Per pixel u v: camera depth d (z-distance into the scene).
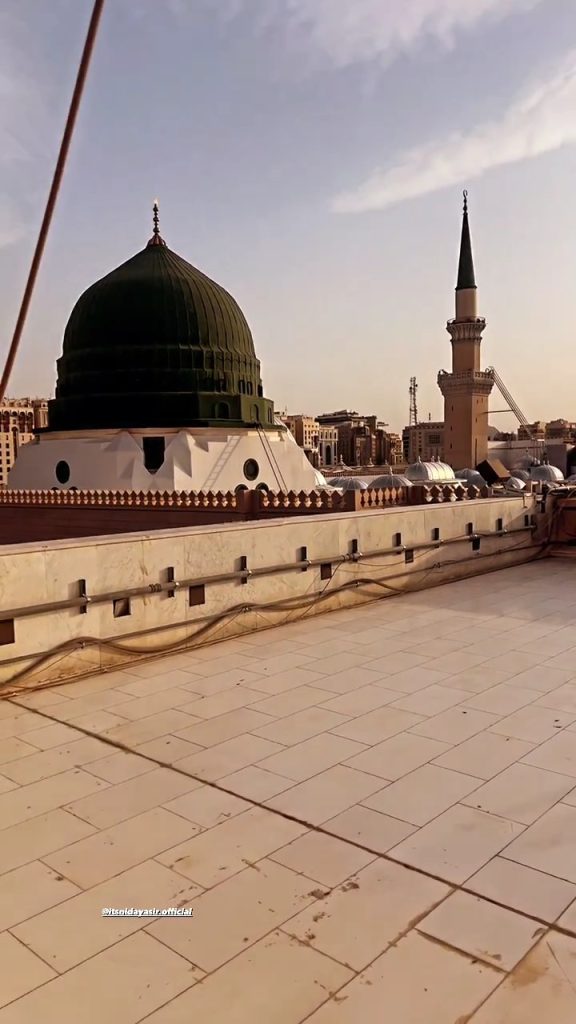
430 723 6.16
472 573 13.42
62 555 7.57
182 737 5.96
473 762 5.38
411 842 4.30
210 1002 3.08
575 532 15.37
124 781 5.17
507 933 3.48
